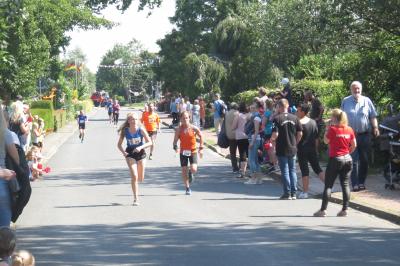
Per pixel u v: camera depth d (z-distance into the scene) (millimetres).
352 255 12961
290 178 20984
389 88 28109
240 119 27500
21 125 22891
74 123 87062
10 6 23766
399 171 21141
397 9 26078
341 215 17578
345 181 17578
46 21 65812
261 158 28406
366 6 26891
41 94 81125
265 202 20328
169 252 13422
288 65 60938
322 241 14344
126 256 13117
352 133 17500
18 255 7559
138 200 21047
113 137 58938
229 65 73688
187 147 22250
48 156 40688
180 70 103125
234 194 22297
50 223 17172
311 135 21125
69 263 12625
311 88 35719
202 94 77750
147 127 37312
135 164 20234
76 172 31109
